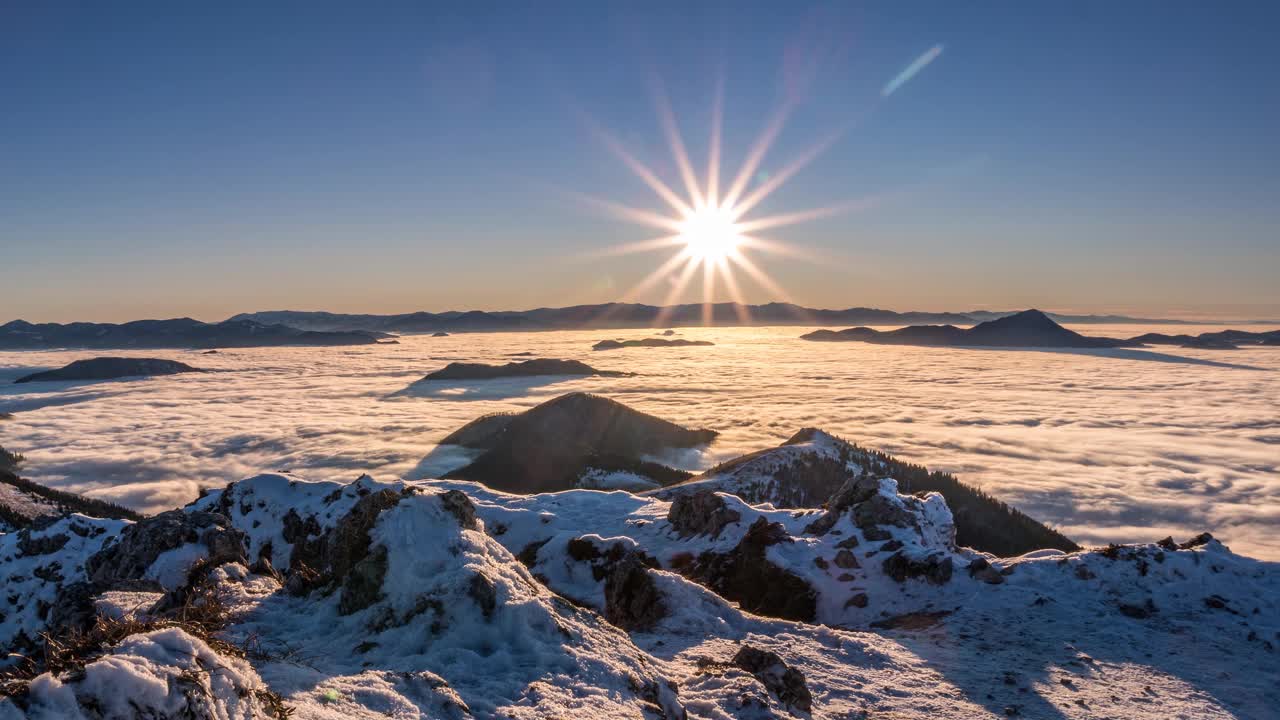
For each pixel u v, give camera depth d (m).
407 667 9.26
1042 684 17.61
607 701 9.22
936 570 27.41
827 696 15.48
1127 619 22.89
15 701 4.62
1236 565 25.53
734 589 31.53
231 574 13.45
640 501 48.97
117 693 5.07
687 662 15.81
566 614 11.59
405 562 11.23
